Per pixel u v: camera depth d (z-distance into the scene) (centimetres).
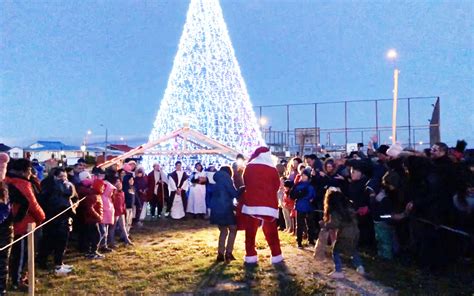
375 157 1132
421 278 739
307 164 1168
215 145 1642
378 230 863
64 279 777
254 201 838
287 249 979
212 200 886
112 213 1012
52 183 857
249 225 848
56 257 847
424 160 808
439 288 687
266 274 782
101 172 1026
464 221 780
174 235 1219
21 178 733
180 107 1731
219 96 1736
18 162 741
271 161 866
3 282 650
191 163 1786
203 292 693
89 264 884
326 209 779
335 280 738
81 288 729
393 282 718
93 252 943
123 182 1222
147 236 1209
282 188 1223
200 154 1692
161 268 841
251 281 745
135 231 1298
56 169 866
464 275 754
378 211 854
